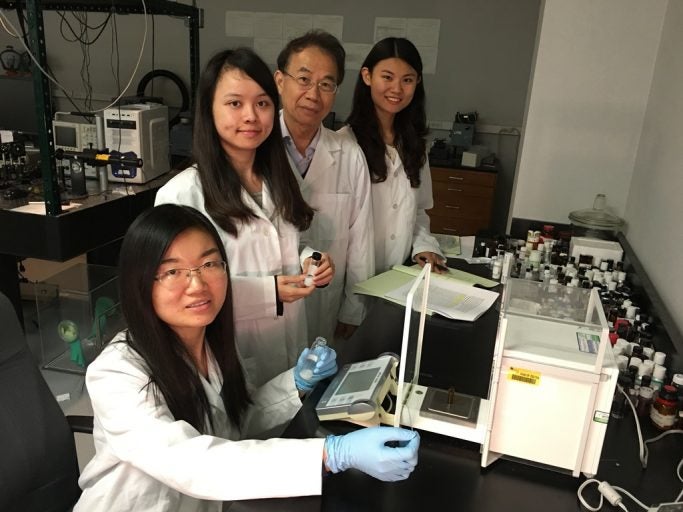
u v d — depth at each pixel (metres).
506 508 0.94
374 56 1.94
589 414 0.97
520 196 2.82
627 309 1.74
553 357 0.97
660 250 1.98
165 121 3.12
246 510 0.91
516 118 4.57
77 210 2.41
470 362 1.41
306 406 1.18
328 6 4.65
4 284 2.82
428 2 4.47
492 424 1.03
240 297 1.49
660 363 1.37
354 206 2.02
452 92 4.63
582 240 2.44
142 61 5.01
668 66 2.24
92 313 2.62
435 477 1.01
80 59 5.11
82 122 2.90
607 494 0.95
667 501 0.97
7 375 1.12
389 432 0.94
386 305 1.75
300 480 0.91
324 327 2.04
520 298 1.21
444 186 4.32
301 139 1.84
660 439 1.15
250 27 4.83
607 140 2.64
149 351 1.03
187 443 0.93
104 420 0.98
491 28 4.42
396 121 2.11
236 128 1.40
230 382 1.22
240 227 1.48
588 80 2.59
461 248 2.41
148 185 2.93
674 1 2.28
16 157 2.75
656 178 2.18
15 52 4.69
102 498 1.03
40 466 1.14
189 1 4.83
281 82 1.79
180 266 1.00
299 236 1.72
